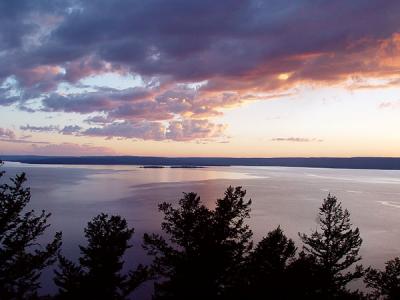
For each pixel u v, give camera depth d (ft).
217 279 48.52
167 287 49.06
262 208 398.83
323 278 62.18
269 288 50.21
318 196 551.18
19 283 48.32
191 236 49.24
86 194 523.29
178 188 643.45
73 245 197.57
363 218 337.11
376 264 177.78
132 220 297.53
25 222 50.14
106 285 53.26
